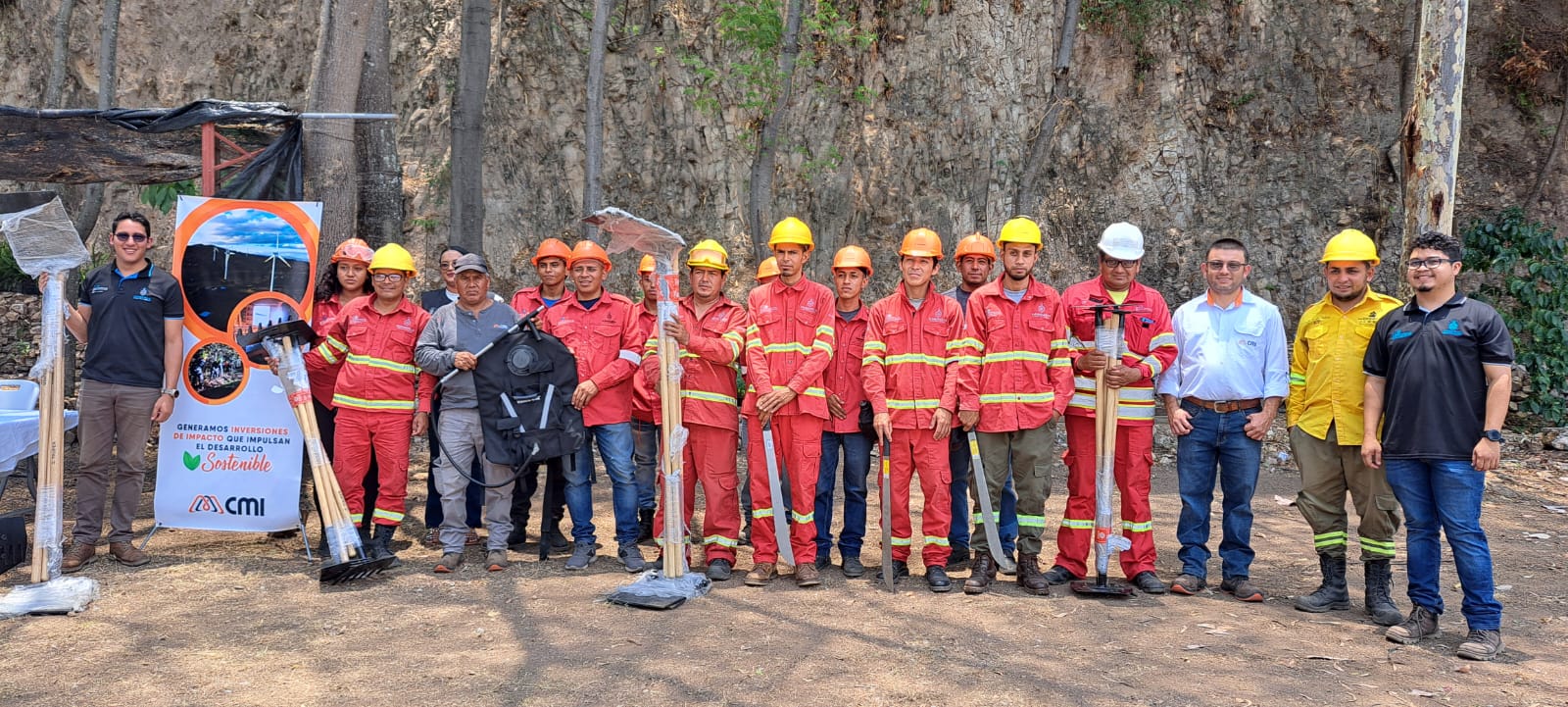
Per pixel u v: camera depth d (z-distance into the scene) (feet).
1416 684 12.85
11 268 41.52
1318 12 46.09
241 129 21.22
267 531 20.85
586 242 19.17
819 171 43.60
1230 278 17.25
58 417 16.30
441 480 18.38
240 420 19.43
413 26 41.63
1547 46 46.06
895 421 17.37
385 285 18.30
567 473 18.48
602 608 15.87
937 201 44.86
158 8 41.88
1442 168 24.16
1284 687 12.64
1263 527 23.77
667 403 16.74
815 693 12.17
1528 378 38.14
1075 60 46.93
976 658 13.58
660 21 42.45
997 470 17.48
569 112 41.63
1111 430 16.72
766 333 17.67
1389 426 15.02
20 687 12.16
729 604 16.21
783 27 38.29
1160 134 46.32
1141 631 15.05
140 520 22.25
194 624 14.87
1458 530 14.40
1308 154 45.55
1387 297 16.05
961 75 45.60
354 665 13.08
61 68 33.19
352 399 18.35
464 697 11.94
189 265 19.22
